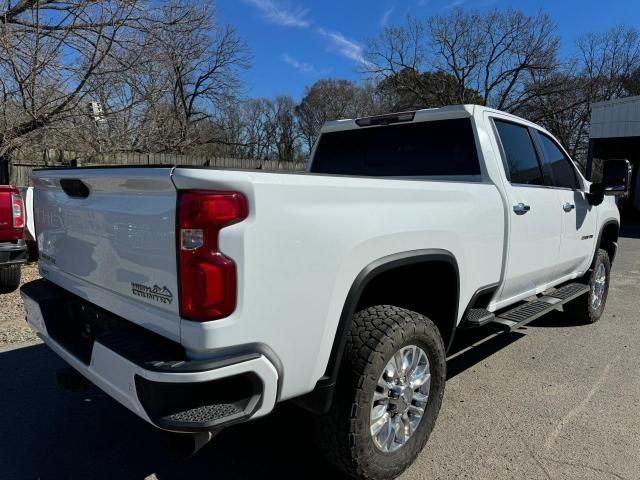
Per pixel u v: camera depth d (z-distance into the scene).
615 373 4.16
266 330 2.02
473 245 3.17
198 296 1.88
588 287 5.08
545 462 2.86
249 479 2.74
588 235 4.99
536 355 4.58
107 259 2.36
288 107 50.88
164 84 11.31
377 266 2.45
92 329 2.63
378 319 2.55
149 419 1.96
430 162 3.82
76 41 8.80
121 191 2.21
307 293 2.14
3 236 5.85
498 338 5.04
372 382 2.41
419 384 2.75
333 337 2.31
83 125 9.64
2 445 3.06
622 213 22.28
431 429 2.85
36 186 3.08
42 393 3.75
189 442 2.06
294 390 2.19
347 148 4.38
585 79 37.50
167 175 1.91
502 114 3.89
